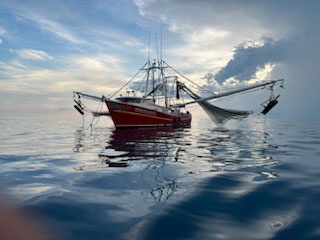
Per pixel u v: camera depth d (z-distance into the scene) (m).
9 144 18.25
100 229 4.50
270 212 5.28
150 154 13.21
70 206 5.57
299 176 8.36
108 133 28.34
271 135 25.92
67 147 16.34
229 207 5.55
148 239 4.16
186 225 4.66
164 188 6.96
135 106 34.59
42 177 8.25
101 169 9.47
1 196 6.23
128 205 5.66
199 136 24.48
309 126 45.81
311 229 4.52
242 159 11.68
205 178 8.06
